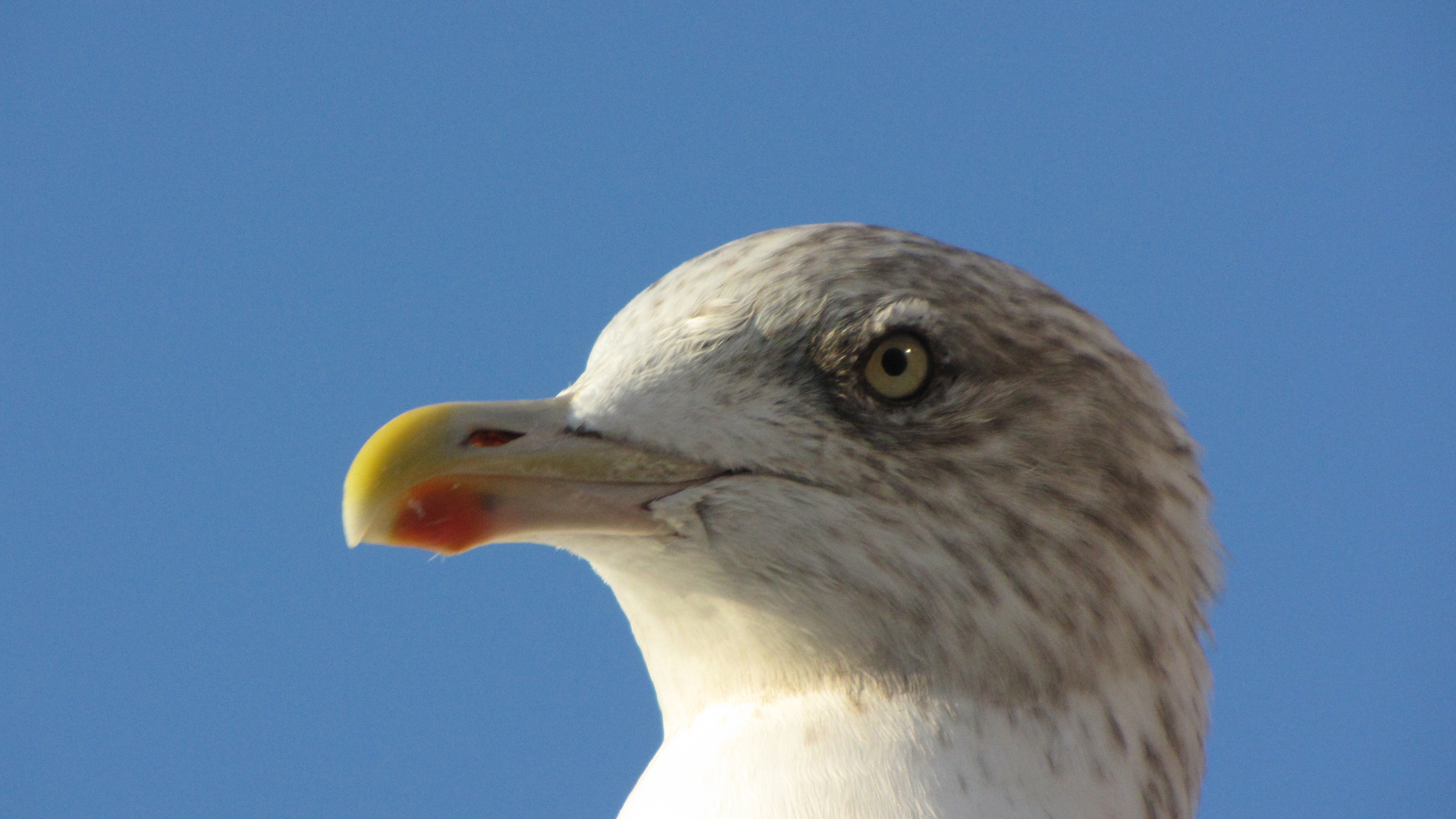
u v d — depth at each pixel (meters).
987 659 2.03
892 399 2.03
